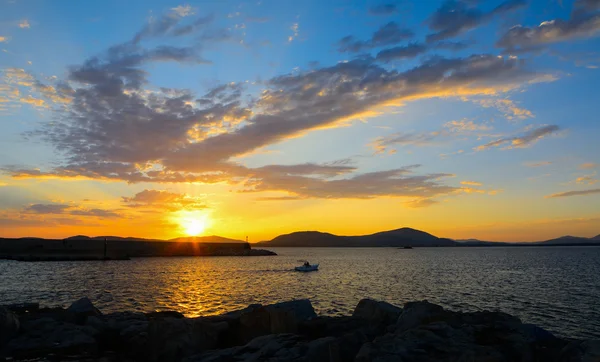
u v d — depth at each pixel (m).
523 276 79.69
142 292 52.22
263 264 138.38
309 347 13.86
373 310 21.02
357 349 14.52
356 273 90.19
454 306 40.75
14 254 168.62
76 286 59.69
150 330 16.84
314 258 193.38
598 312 36.97
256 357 13.35
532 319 33.72
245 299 45.59
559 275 81.94
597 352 12.22
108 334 19.52
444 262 144.75
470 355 12.12
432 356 12.31
